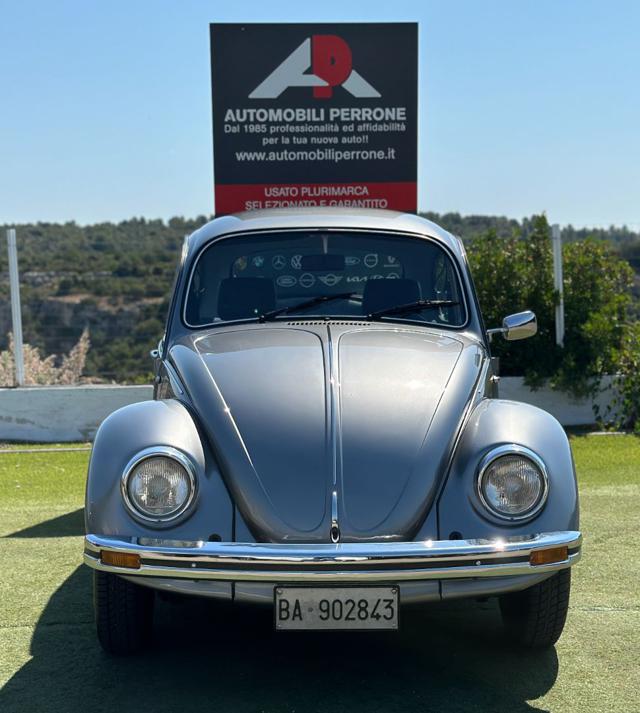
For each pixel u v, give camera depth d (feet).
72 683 11.59
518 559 10.44
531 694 11.18
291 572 10.21
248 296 15.16
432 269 15.53
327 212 16.60
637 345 32.12
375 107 30.66
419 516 10.82
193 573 10.34
